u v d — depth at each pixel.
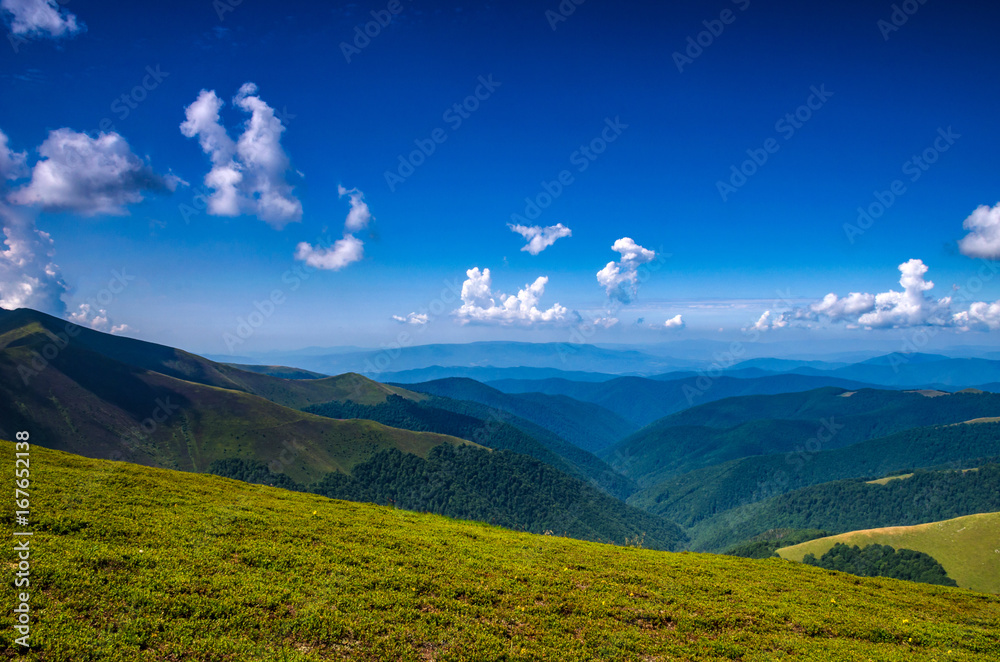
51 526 22.09
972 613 30.22
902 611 29.09
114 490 29.70
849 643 22.89
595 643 20.03
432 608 20.95
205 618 17.16
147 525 24.70
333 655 16.39
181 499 30.80
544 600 23.77
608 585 26.86
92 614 16.09
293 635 17.19
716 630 22.80
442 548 29.59
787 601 28.17
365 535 29.59
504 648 18.42
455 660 17.17
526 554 31.19
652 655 19.66
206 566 21.14
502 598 23.00
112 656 14.28
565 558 31.47
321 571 22.77
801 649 21.39
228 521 27.77
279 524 28.94
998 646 24.59
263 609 18.38
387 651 17.09
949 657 22.56
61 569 18.08
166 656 14.91
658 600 25.50
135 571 19.45
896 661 21.23
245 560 22.70
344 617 18.77
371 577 22.86
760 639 22.16
